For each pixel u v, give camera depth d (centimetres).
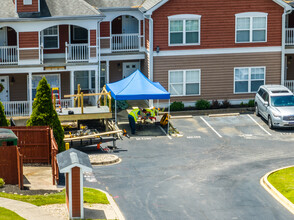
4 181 2350
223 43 3853
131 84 3419
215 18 3812
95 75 3750
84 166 1934
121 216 2073
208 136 3309
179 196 2327
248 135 3322
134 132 3353
